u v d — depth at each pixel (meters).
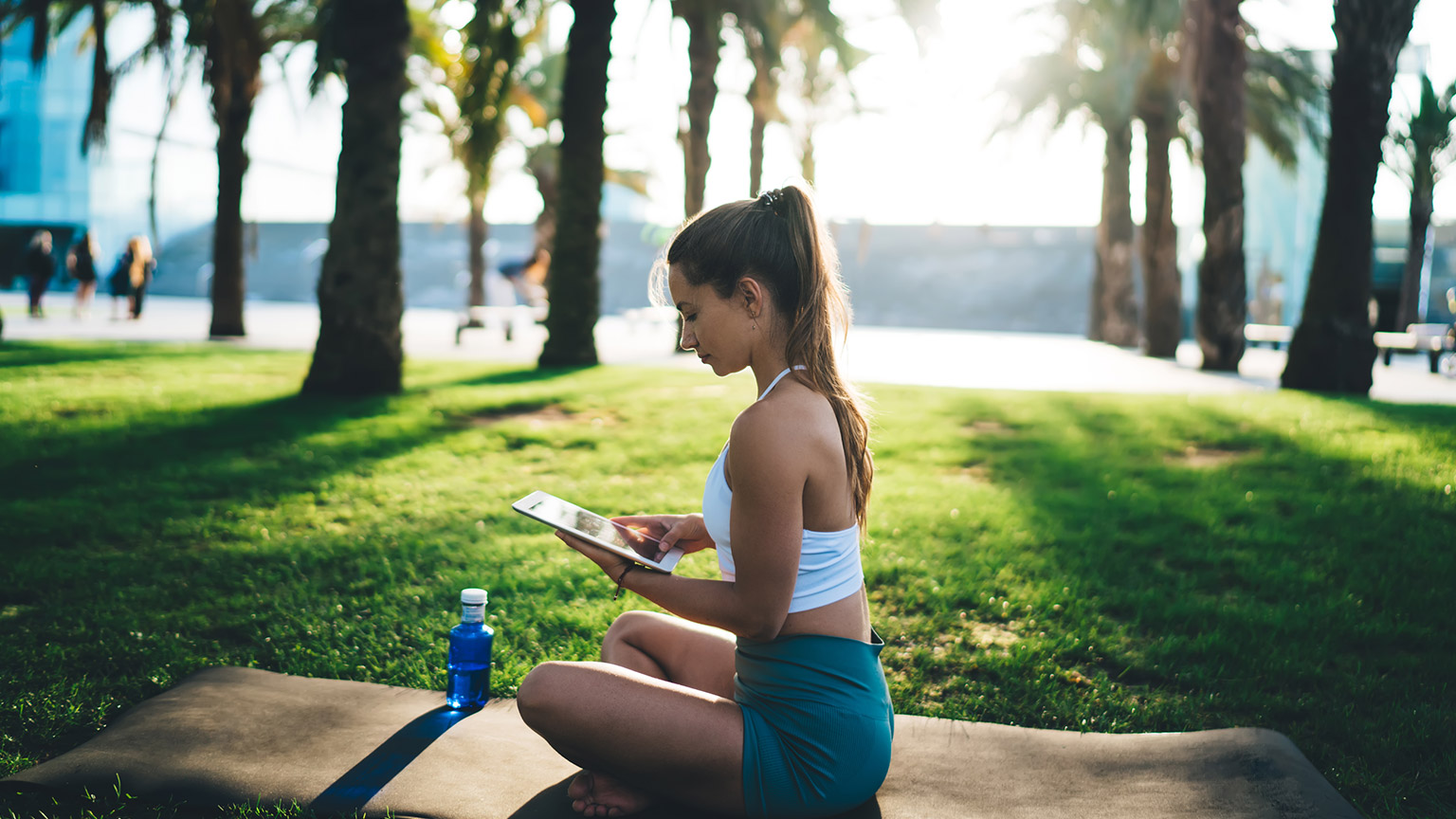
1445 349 15.55
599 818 2.23
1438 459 6.50
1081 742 2.75
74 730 2.76
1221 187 14.88
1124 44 19.38
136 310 20.27
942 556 4.69
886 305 45.19
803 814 2.04
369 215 8.91
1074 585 4.26
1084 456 7.03
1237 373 14.75
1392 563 4.49
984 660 3.47
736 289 1.99
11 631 3.51
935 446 7.41
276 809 2.26
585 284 12.25
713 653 2.40
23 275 34.84
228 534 4.84
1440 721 2.95
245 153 16.53
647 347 18.44
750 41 17.12
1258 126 22.38
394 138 8.98
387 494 5.70
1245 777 2.49
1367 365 10.73
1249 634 3.70
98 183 34.94
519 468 6.52
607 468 6.57
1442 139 23.89
